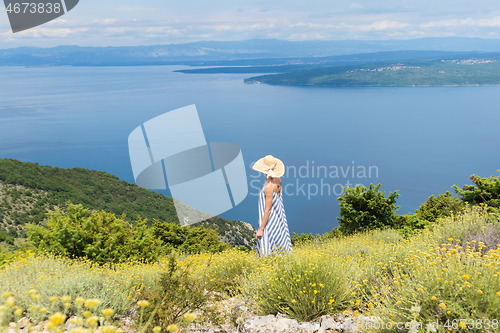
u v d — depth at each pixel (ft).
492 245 16.46
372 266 13.70
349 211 42.63
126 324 10.94
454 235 19.38
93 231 25.88
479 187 36.42
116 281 13.75
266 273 13.60
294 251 17.56
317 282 11.76
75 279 13.07
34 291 5.57
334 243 26.50
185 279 10.63
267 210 19.07
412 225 40.11
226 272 16.84
